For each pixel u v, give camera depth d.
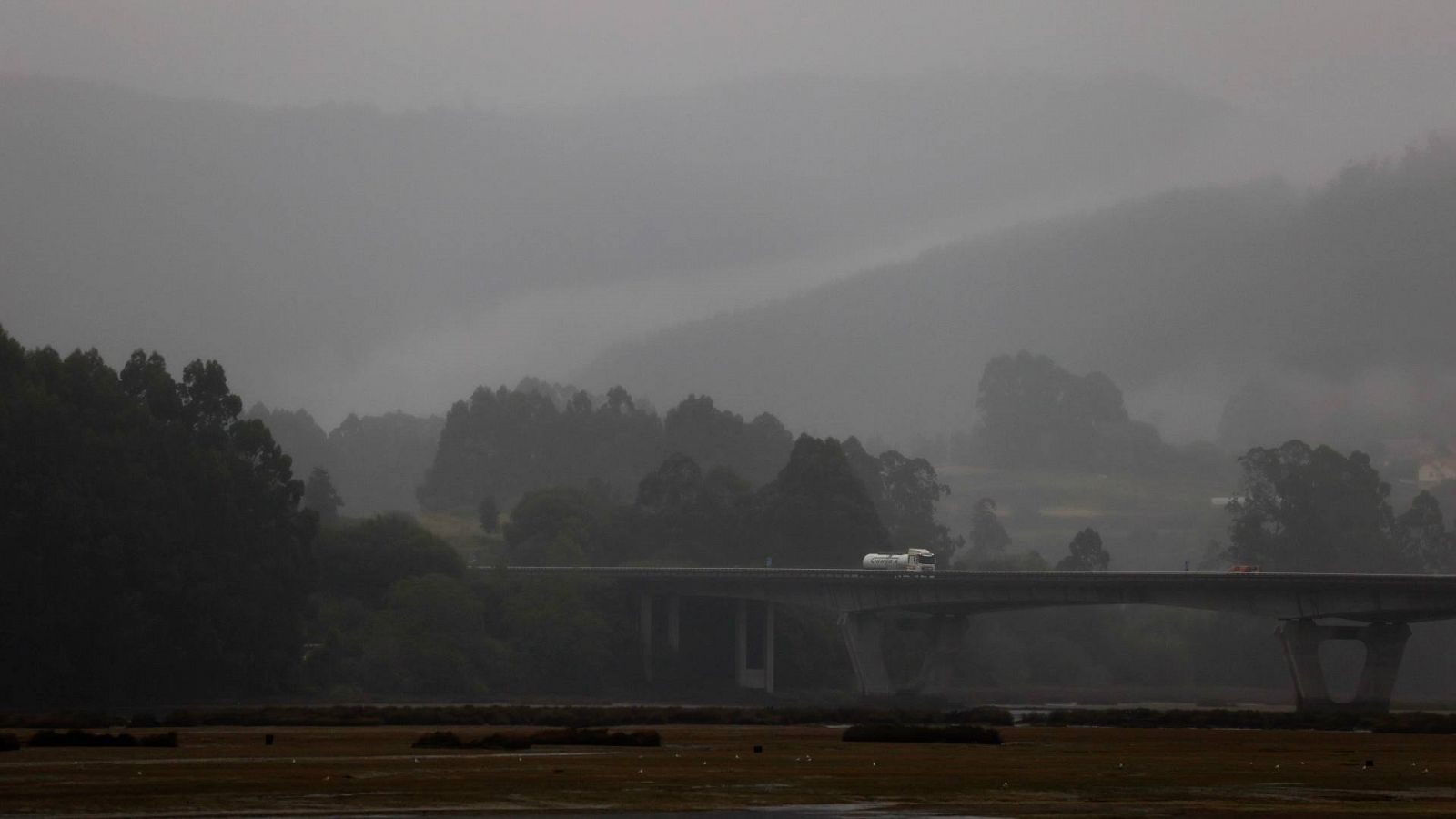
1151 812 95.06
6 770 112.81
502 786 104.12
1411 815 93.31
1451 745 155.38
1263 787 108.38
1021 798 101.50
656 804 97.12
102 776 108.38
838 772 116.44
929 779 111.56
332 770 114.12
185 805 93.69
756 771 116.38
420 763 120.50
